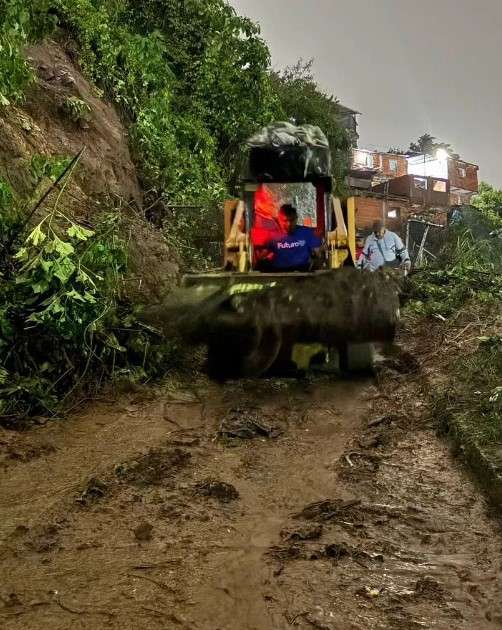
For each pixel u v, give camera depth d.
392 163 52.34
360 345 6.70
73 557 3.42
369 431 5.49
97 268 6.59
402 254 11.37
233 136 16.52
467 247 11.35
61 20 11.99
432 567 3.37
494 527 3.80
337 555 3.45
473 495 4.22
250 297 6.16
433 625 2.88
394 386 6.67
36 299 5.99
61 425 5.59
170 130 13.90
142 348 6.77
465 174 52.66
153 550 3.50
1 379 5.57
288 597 3.07
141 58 13.38
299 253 7.10
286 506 4.11
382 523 3.86
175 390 6.61
